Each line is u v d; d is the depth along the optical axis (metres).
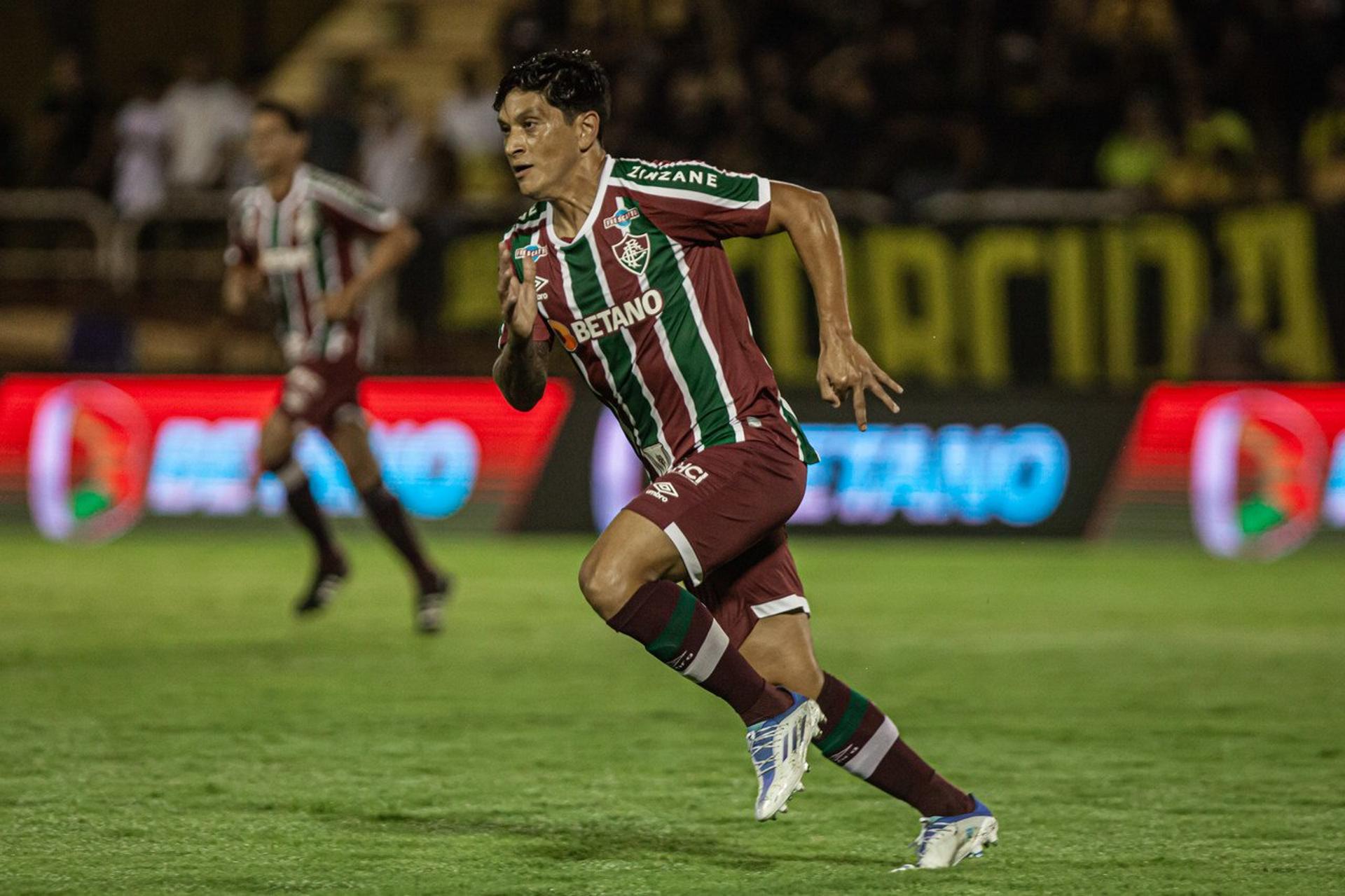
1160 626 28.34
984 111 47.34
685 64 48.69
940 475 40.03
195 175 49.59
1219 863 13.59
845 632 27.59
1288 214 40.53
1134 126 45.25
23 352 47.28
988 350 41.88
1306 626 28.28
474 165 49.44
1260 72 47.91
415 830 14.62
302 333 27.27
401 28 61.72
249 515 41.81
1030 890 12.76
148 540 41.69
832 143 47.09
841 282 13.20
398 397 41.56
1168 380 39.50
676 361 13.41
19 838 14.26
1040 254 41.66
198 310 47.00
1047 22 49.41
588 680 22.98
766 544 13.54
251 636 27.03
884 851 14.05
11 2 61.88
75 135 51.00
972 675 23.52
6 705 20.81
